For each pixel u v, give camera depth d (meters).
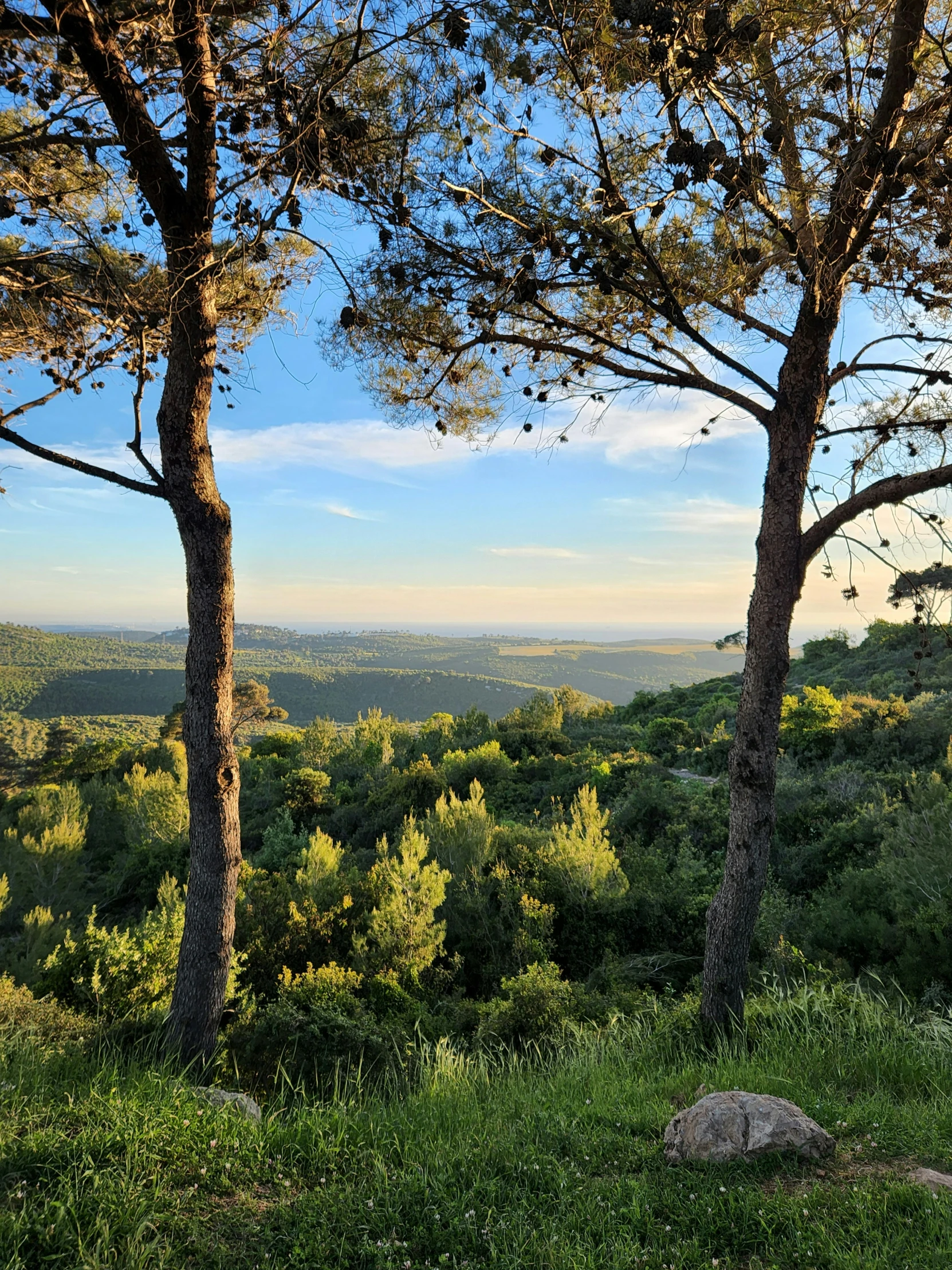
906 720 21.62
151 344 5.47
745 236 4.06
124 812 28.77
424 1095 4.34
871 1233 2.38
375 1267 2.28
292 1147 3.14
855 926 8.13
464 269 4.48
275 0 3.86
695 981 7.61
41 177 4.71
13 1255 2.18
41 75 4.07
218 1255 2.30
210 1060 4.62
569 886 11.11
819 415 5.09
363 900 11.16
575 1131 3.36
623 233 4.30
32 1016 5.02
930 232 4.24
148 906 21.09
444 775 27.77
